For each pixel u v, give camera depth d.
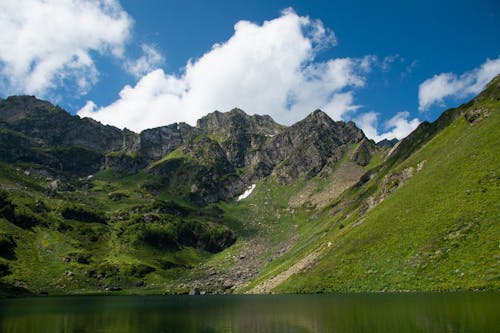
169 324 82.69
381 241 134.38
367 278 120.25
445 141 183.12
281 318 80.69
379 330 53.56
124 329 75.94
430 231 115.69
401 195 159.38
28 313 113.75
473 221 105.81
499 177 114.88
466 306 65.25
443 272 96.31
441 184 136.88
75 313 112.62
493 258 89.31
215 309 115.94
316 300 112.69
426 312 63.78
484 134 144.75
